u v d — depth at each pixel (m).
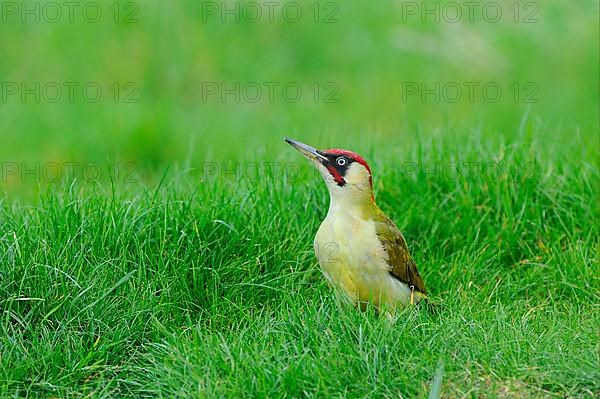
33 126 17.09
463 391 8.48
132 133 16.28
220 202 11.20
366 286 10.06
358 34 19.84
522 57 18.89
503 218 12.01
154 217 10.80
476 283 11.29
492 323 9.68
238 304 10.38
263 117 17.64
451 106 18.02
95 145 16.28
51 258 9.96
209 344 9.13
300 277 10.91
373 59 19.47
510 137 14.33
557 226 12.20
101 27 19.23
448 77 18.91
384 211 12.31
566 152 13.30
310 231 11.46
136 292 9.97
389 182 12.54
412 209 12.12
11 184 15.47
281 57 19.47
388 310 9.98
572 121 17.11
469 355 8.98
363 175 10.02
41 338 9.48
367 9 20.28
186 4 19.52
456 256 11.72
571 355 8.85
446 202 12.36
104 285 9.92
